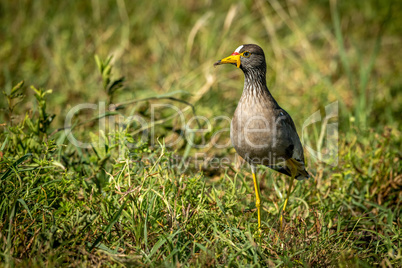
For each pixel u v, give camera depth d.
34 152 9.66
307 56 17.09
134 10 18.84
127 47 17.06
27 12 18.72
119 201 8.37
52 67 15.70
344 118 13.44
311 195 9.97
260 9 18.75
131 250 7.79
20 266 6.97
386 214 9.46
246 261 7.62
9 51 16.33
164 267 7.20
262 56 9.19
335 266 7.85
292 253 8.04
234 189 8.93
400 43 19.33
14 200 7.59
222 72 15.46
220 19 18.20
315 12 20.34
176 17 18.55
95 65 16.34
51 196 8.58
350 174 10.36
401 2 20.38
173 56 16.67
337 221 9.23
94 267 7.32
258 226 8.82
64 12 18.59
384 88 15.33
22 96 10.30
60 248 7.36
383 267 7.53
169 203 8.35
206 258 7.38
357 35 19.55
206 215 8.45
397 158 10.98
